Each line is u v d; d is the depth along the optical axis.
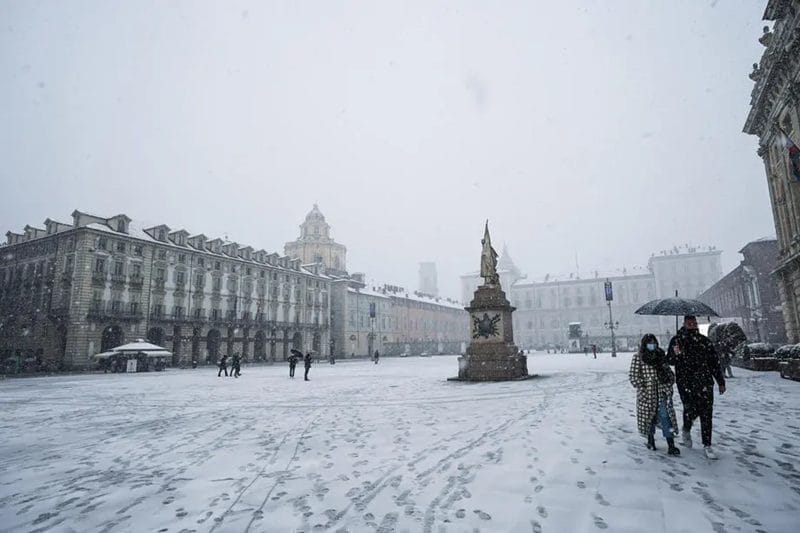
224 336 59.22
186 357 54.06
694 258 111.81
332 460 6.86
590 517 4.39
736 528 4.07
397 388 18.61
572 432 8.26
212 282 58.88
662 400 6.69
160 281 52.62
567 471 5.86
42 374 39.47
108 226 49.72
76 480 6.20
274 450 7.67
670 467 5.91
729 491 4.98
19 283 51.34
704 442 6.31
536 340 122.88
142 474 6.42
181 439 8.92
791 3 20.94
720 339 21.62
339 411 12.27
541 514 4.50
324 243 92.12
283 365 55.56
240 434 9.25
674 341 6.88
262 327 64.38
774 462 6.01
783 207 27.78
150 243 51.84
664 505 4.64
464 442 7.76
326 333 78.44
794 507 4.51
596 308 118.12
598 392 14.89
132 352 40.97
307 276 74.81
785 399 11.62
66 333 45.28
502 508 4.69
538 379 20.20
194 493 5.50
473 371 20.25
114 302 47.91
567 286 121.94
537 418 9.95
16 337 49.66
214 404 14.80
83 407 14.79
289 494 5.34
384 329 90.94
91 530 4.47
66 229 50.94
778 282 29.08
